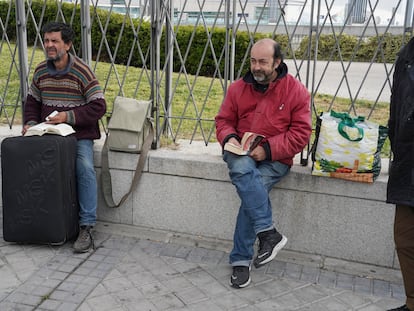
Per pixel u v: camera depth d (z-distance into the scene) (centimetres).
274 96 304
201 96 561
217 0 419
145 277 308
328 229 333
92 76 351
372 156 304
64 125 339
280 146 301
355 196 321
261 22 391
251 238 303
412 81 219
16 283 295
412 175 222
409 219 235
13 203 332
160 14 359
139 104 359
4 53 688
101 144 385
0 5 687
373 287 306
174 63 627
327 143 310
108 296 284
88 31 382
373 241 326
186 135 429
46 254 334
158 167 357
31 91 363
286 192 334
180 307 276
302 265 330
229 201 349
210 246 351
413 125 217
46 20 609
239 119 321
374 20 339
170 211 364
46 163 324
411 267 238
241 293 294
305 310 278
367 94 651
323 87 682
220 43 593
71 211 342
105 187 370
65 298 280
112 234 367
